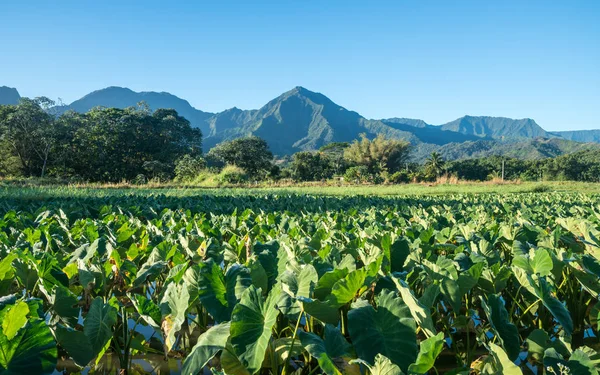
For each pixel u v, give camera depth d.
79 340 1.87
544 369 2.00
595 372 1.54
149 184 28.19
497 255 3.27
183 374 1.65
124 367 2.24
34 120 43.34
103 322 1.96
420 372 1.49
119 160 51.25
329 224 5.12
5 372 1.43
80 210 6.67
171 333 2.02
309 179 55.56
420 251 3.21
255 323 1.78
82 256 3.08
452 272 2.44
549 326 2.83
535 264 2.73
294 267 2.58
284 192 19.17
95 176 48.91
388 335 1.83
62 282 2.42
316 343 1.69
